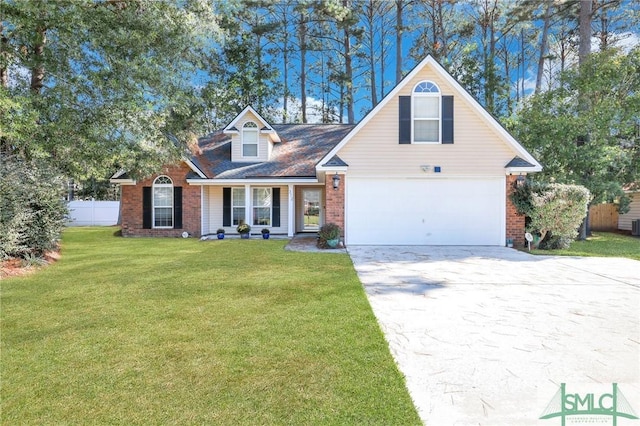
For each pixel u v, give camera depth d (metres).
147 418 2.93
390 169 13.48
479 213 13.46
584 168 15.55
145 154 13.55
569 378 3.56
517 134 17.34
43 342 4.43
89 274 8.35
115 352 4.14
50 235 10.37
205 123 23.50
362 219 13.63
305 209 19.28
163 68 12.14
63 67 11.26
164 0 11.84
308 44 30.94
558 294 6.59
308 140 20.39
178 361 3.91
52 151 11.88
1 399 3.20
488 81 25.95
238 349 4.19
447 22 28.88
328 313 5.45
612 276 8.15
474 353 4.11
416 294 6.57
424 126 13.48
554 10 24.31
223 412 3.00
